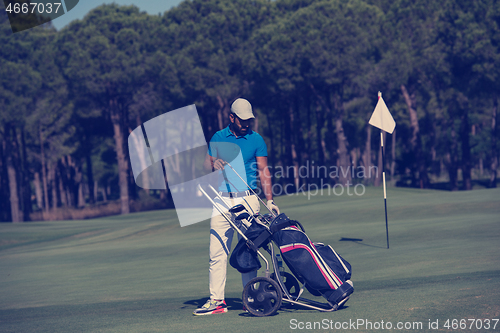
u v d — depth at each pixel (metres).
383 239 16.19
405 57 59.88
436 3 60.81
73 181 97.19
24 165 71.38
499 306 5.84
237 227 7.47
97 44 64.44
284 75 63.44
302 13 63.53
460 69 57.44
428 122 81.00
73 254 22.11
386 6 70.06
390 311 6.11
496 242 12.96
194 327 6.14
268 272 6.95
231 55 70.62
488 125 96.38
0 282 14.27
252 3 78.12
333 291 6.65
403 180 77.00
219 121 74.56
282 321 6.16
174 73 66.94
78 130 81.00
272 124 96.06
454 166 68.81
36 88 63.28
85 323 6.93
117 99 69.94
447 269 9.73
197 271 13.38
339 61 59.16
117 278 13.20
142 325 6.49
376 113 15.45
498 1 53.97
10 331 6.67
